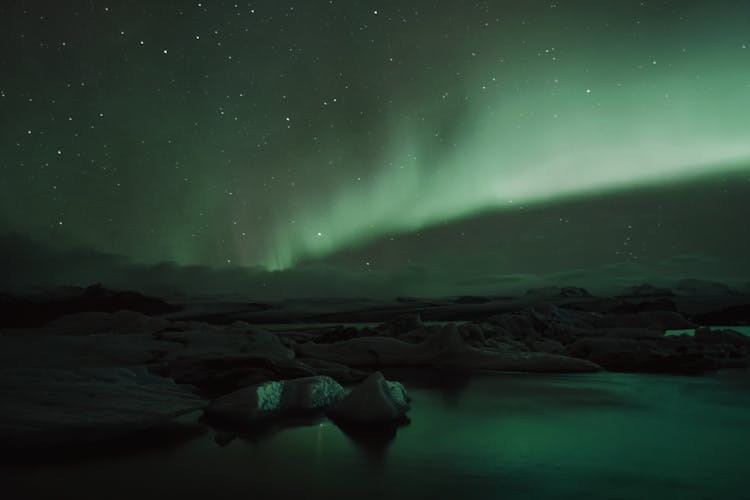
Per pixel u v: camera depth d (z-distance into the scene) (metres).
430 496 2.35
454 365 8.20
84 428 3.72
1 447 3.25
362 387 4.29
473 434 3.61
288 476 2.67
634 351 7.98
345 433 3.66
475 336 9.39
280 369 6.02
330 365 7.27
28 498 2.38
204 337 7.65
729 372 7.29
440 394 5.42
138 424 3.88
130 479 2.64
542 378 6.70
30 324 22.34
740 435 3.54
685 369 7.61
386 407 4.11
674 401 4.93
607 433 3.62
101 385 4.82
